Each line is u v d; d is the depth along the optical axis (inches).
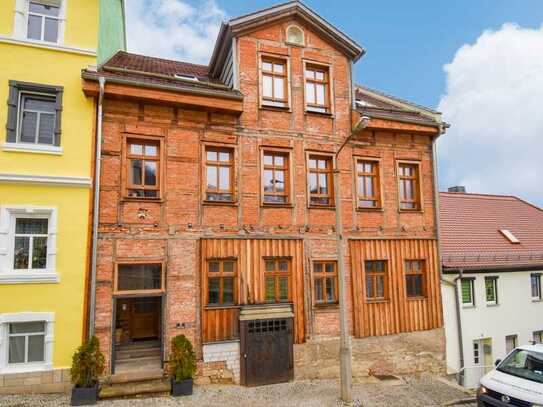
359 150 546.9
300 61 532.7
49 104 431.2
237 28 498.9
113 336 409.4
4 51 414.6
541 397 315.6
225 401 386.0
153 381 406.0
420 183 574.6
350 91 554.9
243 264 464.1
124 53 643.5
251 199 482.0
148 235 435.2
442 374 542.9
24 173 401.1
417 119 573.0
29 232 409.4
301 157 513.0
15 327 390.9
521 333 636.1
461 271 583.8
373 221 539.2
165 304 430.6
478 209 792.9
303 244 496.4
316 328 486.6
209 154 482.3
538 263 673.6
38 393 381.4
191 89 451.8
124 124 442.3
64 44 436.8
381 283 537.3
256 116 497.7
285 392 422.0
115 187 430.6
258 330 454.3
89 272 408.5
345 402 396.8
